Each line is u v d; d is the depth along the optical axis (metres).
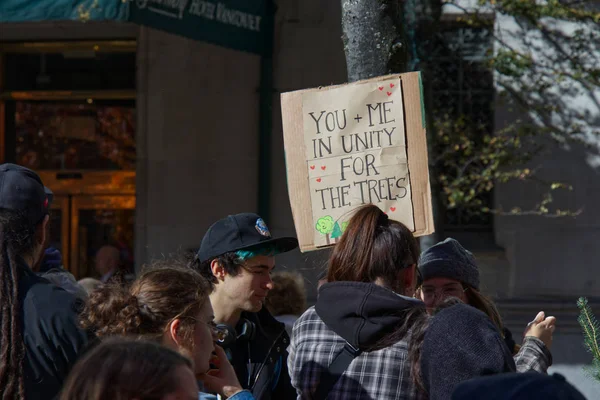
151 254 14.74
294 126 6.18
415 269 4.75
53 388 4.40
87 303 4.42
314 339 4.67
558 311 14.08
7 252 4.59
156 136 14.95
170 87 14.95
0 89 16.33
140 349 2.83
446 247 6.09
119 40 15.88
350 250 4.64
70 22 14.96
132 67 16.22
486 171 13.11
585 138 14.23
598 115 14.15
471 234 14.91
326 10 14.72
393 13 6.96
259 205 14.69
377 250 4.59
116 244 16.62
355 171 6.04
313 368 4.56
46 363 4.41
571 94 14.18
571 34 14.07
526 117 14.35
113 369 2.75
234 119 14.86
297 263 14.45
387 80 6.04
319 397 4.50
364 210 4.79
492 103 14.41
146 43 15.04
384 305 4.40
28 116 16.64
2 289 4.50
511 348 6.36
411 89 6.01
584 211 14.34
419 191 5.94
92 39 15.98
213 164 14.87
